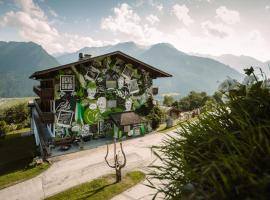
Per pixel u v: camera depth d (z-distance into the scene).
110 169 15.10
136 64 24.86
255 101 1.70
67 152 19.64
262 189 1.18
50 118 20.66
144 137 23.39
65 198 11.21
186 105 65.81
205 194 1.32
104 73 23.34
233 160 1.33
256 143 1.36
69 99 21.55
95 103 23.03
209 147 1.60
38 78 21.64
